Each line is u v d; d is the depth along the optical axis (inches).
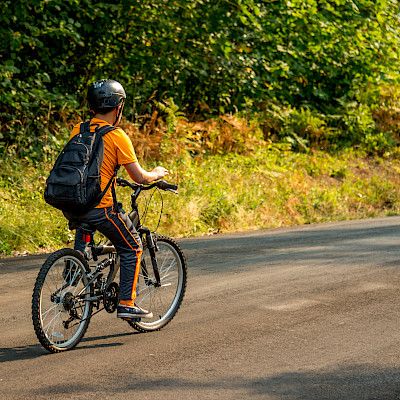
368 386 282.7
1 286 451.5
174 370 300.4
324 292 425.7
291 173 898.7
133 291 338.0
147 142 816.3
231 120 933.2
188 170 791.7
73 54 885.8
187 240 617.9
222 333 350.9
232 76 983.6
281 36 1029.8
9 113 809.5
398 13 1155.9
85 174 314.7
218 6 936.9
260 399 270.1
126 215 337.1
